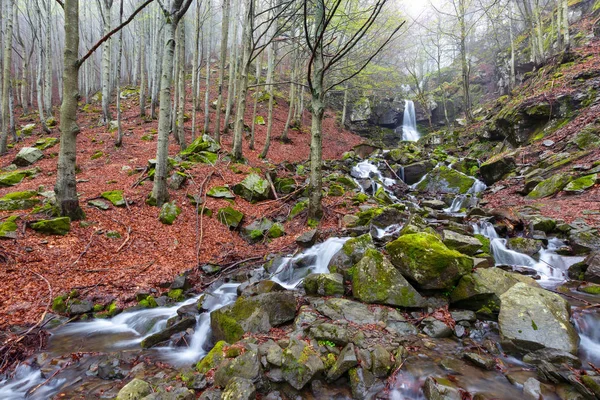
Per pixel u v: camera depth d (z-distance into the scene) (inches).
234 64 789.2
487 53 1296.8
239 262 306.2
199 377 138.9
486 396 119.0
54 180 433.7
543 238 279.1
